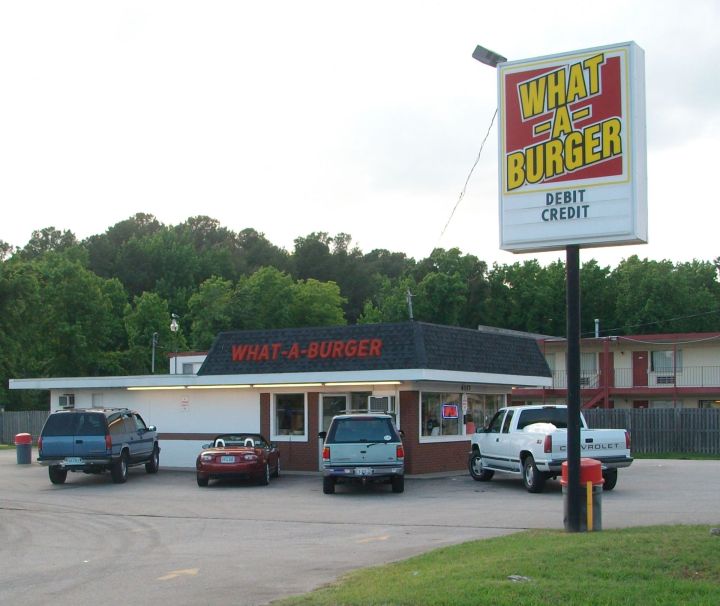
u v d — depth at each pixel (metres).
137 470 30.02
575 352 13.71
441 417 28.28
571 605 8.38
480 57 15.16
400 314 75.81
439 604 8.55
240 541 14.62
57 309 65.69
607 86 14.00
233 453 24.23
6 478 28.06
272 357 28.25
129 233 118.44
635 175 13.73
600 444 21.00
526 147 14.50
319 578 11.10
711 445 41.38
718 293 80.00
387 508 18.95
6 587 11.07
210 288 75.69
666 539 11.72
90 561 12.93
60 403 32.94
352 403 28.02
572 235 14.03
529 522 15.88
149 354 67.81
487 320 78.88
